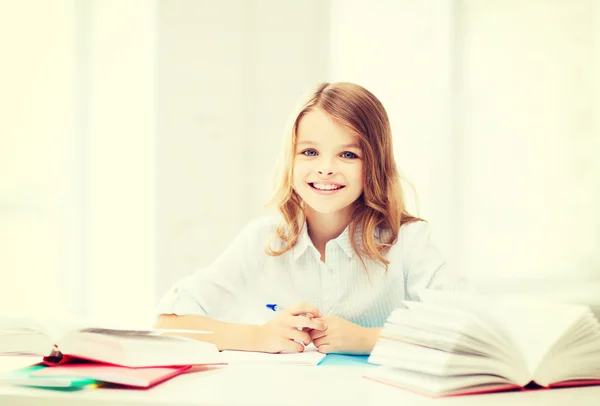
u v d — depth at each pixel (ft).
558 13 8.17
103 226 9.30
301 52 8.90
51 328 2.23
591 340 2.01
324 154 3.66
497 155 8.38
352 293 4.14
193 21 8.97
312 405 1.63
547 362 1.94
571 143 8.03
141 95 9.21
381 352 2.15
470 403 1.69
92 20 9.53
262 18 8.94
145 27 9.21
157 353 2.15
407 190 7.95
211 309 4.11
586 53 8.00
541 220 8.07
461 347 1.86
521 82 8.32
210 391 1.82
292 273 4.25
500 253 8.17
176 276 8.81
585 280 7.53
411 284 4.06
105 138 9.38
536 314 2.13
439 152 8.54
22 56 9.47
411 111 8.65
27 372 2.01
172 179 8.89
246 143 8.89
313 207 3.76
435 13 8.63
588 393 1.87
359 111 3.68
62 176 9.47
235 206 8.86
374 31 8.80
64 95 9.54
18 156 9.41
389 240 4.08
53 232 9.42
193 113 8.92
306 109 3.72
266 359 2.66
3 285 9.25
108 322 2.39
